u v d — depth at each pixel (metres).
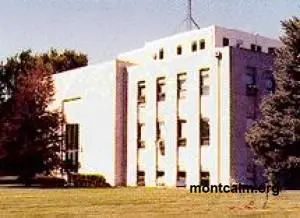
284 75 35.03
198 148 39.88
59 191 35.00
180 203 24.88
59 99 52.75
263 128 34.78
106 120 46.84
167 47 52.34
